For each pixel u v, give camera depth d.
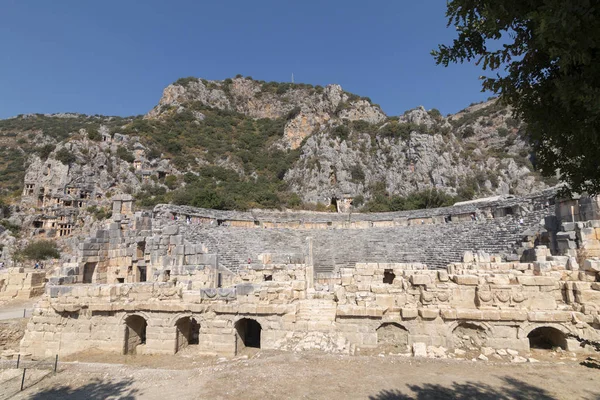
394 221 47.09
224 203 67.00
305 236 41.25
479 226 35.28
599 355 12.53
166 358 15.76
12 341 19.95
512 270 15.78
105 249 26.33
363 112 124.44
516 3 4.62
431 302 14.64
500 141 114.62
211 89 157.75
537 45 4.75
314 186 91.81
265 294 15.94
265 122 144.12
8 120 158.50
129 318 17.16
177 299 16.86
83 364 13.95
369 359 12.86
